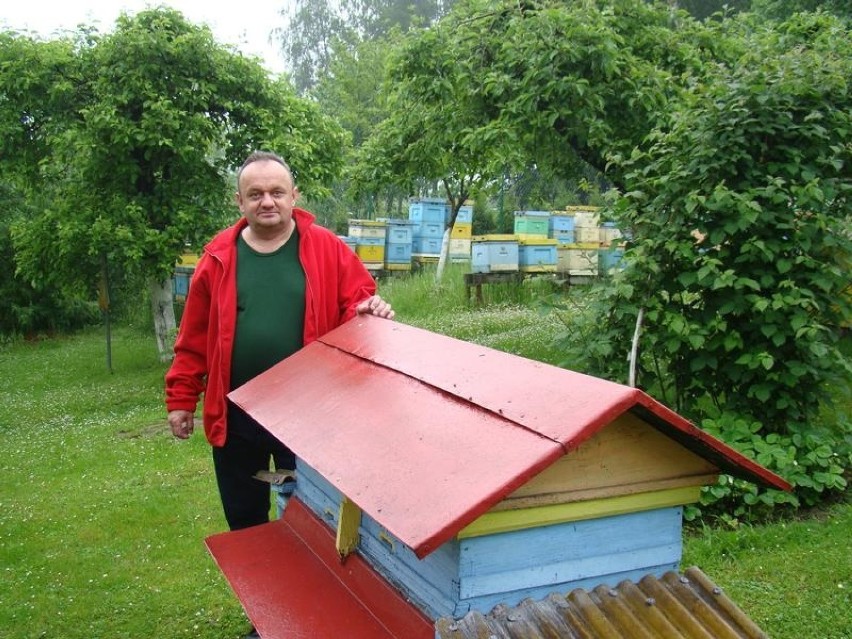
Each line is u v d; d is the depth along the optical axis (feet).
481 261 43.39
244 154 35.37
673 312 16.17
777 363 16.19
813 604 11.41
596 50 22.89
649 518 6.12
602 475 5.73
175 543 16.01
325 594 7.09
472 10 28.25
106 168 33.47
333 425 7.02
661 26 27.48
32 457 23.84
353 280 10.87
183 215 33.42
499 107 26.30
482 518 5.35
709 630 5.68
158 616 12.86
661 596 5.92
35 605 13.39
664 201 16.60
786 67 16.07
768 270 15.98
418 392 6.86
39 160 35.35
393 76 28.91
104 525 17.20
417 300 45.96
